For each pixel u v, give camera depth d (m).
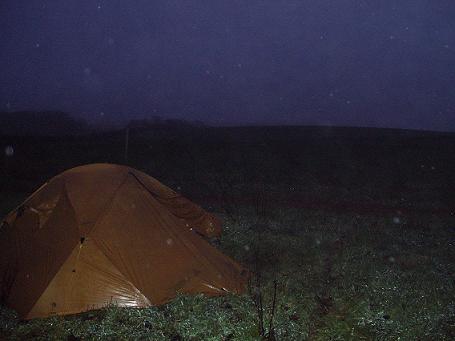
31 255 7.30
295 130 42.97
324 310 7.42
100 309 6.74
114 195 7.84
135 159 25.59
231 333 6.18
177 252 7.67
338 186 20.97
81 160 24.88
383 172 24.25
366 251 10.82
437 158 27.25
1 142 28.61
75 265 6.89
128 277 6.97
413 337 6.27
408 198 18.98
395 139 34.97
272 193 18.89
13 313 6.64
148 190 8.70
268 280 8.31
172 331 6.27
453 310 7.16
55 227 7.48
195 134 38.56
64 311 6.61
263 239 11.26
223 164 25.22
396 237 12.48
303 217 14.55
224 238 10.96
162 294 7.09
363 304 7.34
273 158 26.94
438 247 11.59
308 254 10.40
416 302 7.50
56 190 8.11
